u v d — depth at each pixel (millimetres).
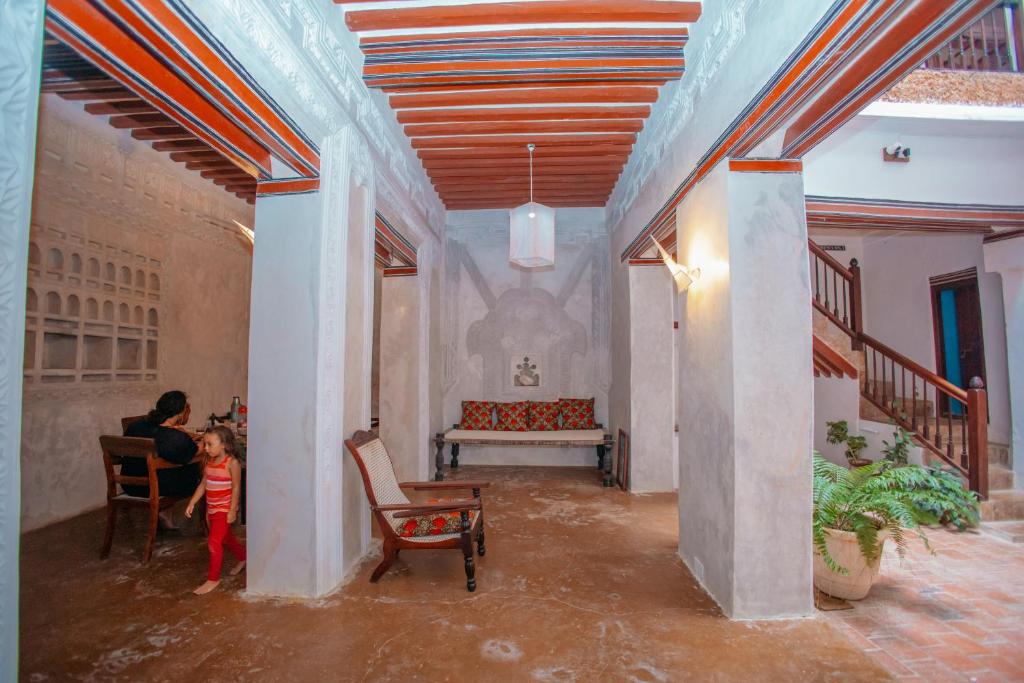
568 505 5445
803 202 3021
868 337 6176
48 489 4676
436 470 6668
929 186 4793
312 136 3150
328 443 3322
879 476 3459
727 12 3027
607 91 4359
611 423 7230
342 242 3422
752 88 2734
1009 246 5246
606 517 5020
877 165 4742
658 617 3004
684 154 3826
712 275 3285
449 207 7387
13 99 1337
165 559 3891
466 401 7668
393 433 6207
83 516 4926
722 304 3121
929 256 6965
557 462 7555
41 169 4547
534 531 4598
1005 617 3025
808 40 2203
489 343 7773
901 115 4262
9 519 1337
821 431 6480
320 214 3234
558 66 3801
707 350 3383
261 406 3266
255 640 2732
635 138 5223
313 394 3213
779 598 2988
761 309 2988
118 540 4309
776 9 2498
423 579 3537
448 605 3148
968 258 6387
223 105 2350
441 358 7297
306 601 3178
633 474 6012
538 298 7770
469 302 7797
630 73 3832
